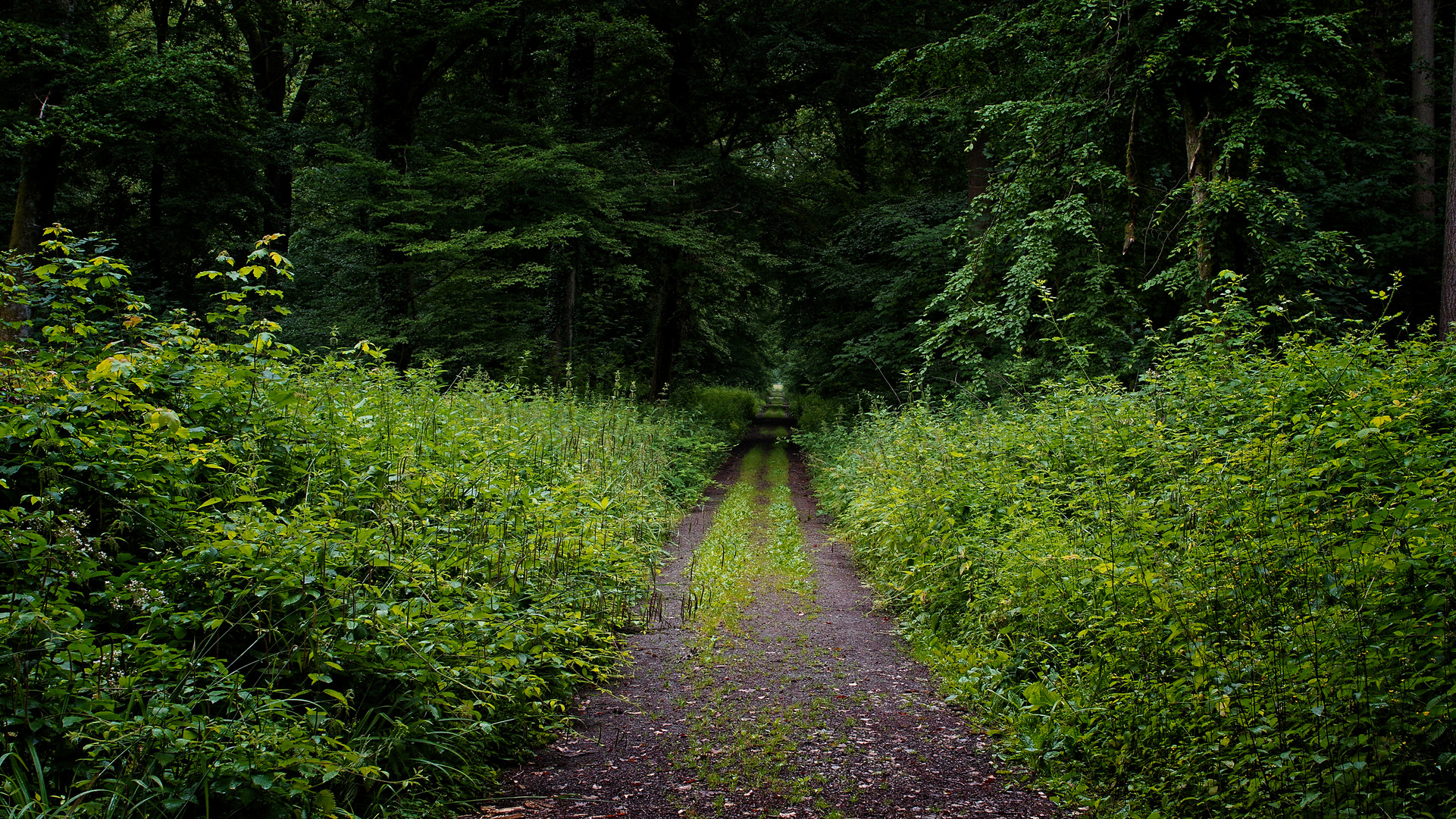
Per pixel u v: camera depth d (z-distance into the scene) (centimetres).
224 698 307
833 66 2092
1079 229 1038
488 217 1722
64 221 2003
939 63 1304
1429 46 1592
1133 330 1160
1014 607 540
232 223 2062
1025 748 417
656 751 438
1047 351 1203
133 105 1441
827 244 2278
